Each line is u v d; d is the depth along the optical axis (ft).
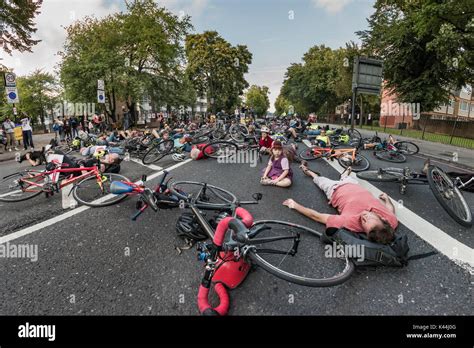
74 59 69.87
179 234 10.18
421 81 66.39
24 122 37.50
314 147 25.94
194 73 137.08
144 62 93.04
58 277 8.34
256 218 12.23
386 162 25.11
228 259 7.32
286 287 7.75
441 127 58.49
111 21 82.89
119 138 39.52
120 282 8.08
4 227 11.70
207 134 37.47
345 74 109.29
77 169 15.42
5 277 8.36
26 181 15.07
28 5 44.78
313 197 15.05
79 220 12.27
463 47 42.39
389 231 8.20
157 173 21.45
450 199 12.30
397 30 65.87
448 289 7.59
